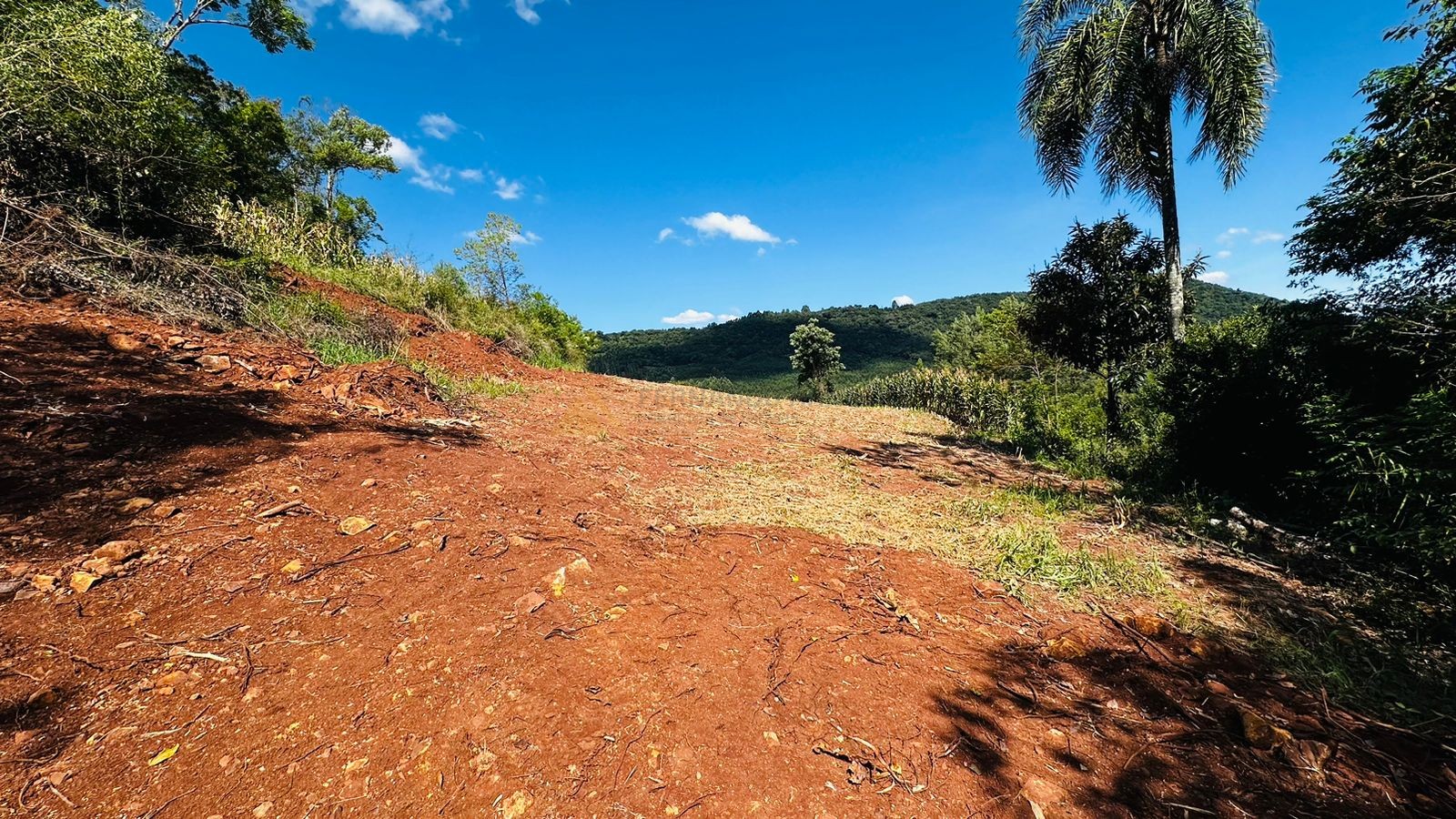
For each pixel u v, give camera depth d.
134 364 3.82
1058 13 9.55
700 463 5.52
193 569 2.27
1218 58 8.41
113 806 1.40
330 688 1.84
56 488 2.48
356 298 8.39
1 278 4.10
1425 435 3.46
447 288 11.61
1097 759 1.94
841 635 2.59
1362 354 5.02
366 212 26.78
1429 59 4.37
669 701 1.98
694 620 2.53
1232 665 2.60
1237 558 4.06
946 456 7.71
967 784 1.78
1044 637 2.77
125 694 1.71
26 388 3.11
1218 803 1.77
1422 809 1.77
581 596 2.53
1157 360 8.93
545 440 5.20
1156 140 9.22
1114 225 9.23
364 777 1.55
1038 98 10.09
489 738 1.71
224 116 13.66
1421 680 2.55
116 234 5.23
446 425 4.82
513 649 2.10
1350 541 4.04
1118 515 4.96
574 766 1.66
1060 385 14.88
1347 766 1.94
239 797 1.46
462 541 2.83
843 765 1.81
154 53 5.91
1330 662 2.66
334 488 3.11
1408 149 4.57
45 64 4.76
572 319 17.14
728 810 1.60
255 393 4.06
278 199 16.91
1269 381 5.62
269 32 16.98
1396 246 4.93
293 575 2.37
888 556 3.61
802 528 3.98
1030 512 4.94
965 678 2.36
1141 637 2.82
